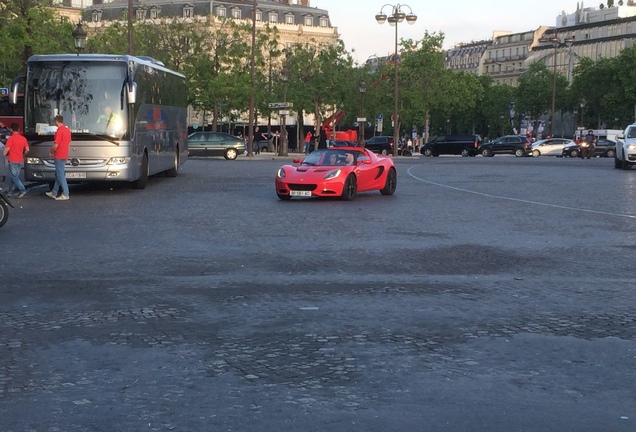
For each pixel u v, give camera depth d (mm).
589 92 111500
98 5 118562
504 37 175125
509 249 13344
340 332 7684
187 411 5488
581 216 18500
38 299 9211
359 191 23125
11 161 23359
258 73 76125
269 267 11469
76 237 14641
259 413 5445
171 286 10008
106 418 5355
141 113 25922
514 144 75750
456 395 5844
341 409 5527
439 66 90125
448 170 41188
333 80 77875
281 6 130125
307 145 65938
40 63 24125
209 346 7176
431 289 9859
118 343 7270
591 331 7777
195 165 44906
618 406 5633
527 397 5809
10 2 35844
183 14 120188
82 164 23922
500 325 8000
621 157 42938
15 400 5719
